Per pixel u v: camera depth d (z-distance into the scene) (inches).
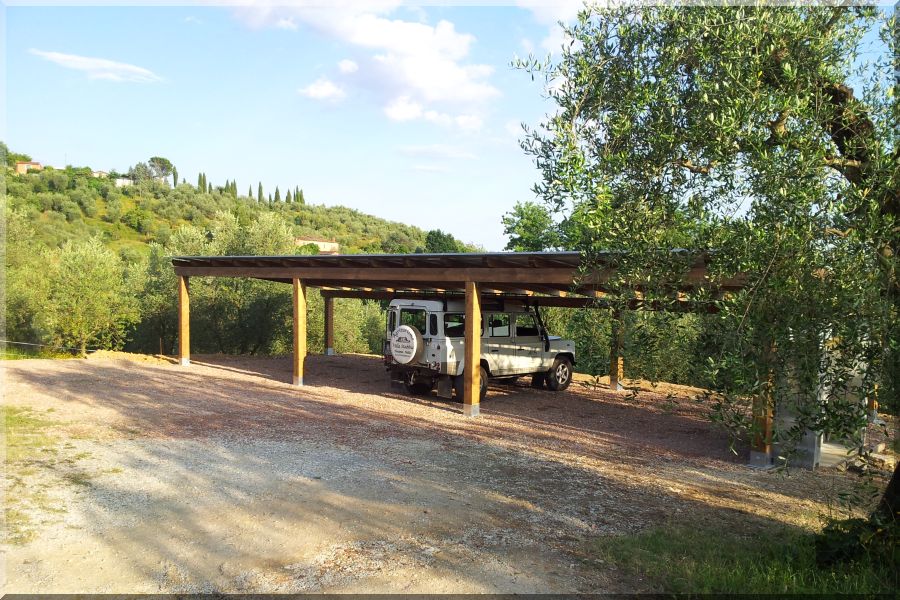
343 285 675.4
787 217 140.3
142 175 4143.7
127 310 870.4
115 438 358.9
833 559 197.2
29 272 885.8
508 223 1000.9
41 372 625.9
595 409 508.7
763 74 161.0
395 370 550.9
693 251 161.2
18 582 178.2
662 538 221.5
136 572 188.4
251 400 508.1
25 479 274.1
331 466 313.3
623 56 179.0
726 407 149.1
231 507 248.4
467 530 230.4
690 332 160.4
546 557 206.4
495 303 565.9
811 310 138.8
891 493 196.7
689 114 167.2
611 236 169.2
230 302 945.5
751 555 204.7
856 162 153.4
